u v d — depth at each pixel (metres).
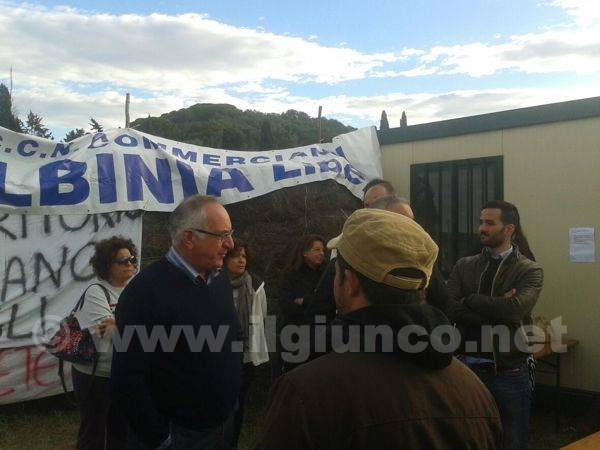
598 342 5.34
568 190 5.53
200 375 2.50
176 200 5.73
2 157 5.02
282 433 1.24
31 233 5.02
